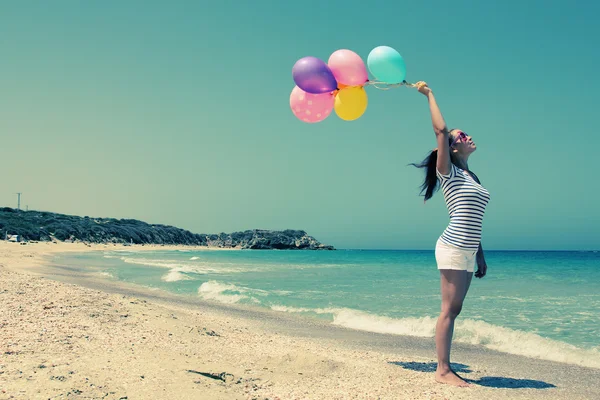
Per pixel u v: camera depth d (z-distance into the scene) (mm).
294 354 4836
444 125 3904
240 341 5711
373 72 4324
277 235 153500
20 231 73188
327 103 4727
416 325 7965
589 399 3727
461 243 3781
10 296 7023
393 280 18969
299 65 4414
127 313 6438
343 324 8461
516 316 9289
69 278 15500
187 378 3602
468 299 12164
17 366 3484
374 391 3670
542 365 5316
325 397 3490
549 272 25094
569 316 9266
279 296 12750
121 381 3336
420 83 4195
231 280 18594
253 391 3602
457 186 3861
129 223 121312
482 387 3928
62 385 3098
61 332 4848
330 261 46031
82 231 89812
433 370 4570
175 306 9883
